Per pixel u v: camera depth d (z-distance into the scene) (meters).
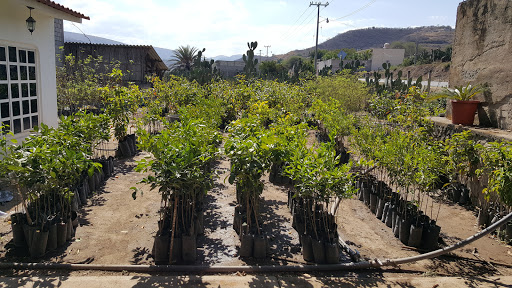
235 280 4.12
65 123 6.22
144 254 4.68
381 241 5.51
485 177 6.63
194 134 4.98
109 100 9.56
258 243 4.66
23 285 3.80
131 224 5.56
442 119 9.18
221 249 4.91
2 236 4.93
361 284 4.21
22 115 8.34
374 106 11.21
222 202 6.72
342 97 14.16
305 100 13.86
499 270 4.76
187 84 13.88
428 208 7.02
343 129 9.39
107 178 7.83
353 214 6.62
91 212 5.96
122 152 9.58
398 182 6.05
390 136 7.04
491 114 7.85
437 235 5.24
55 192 4.99
